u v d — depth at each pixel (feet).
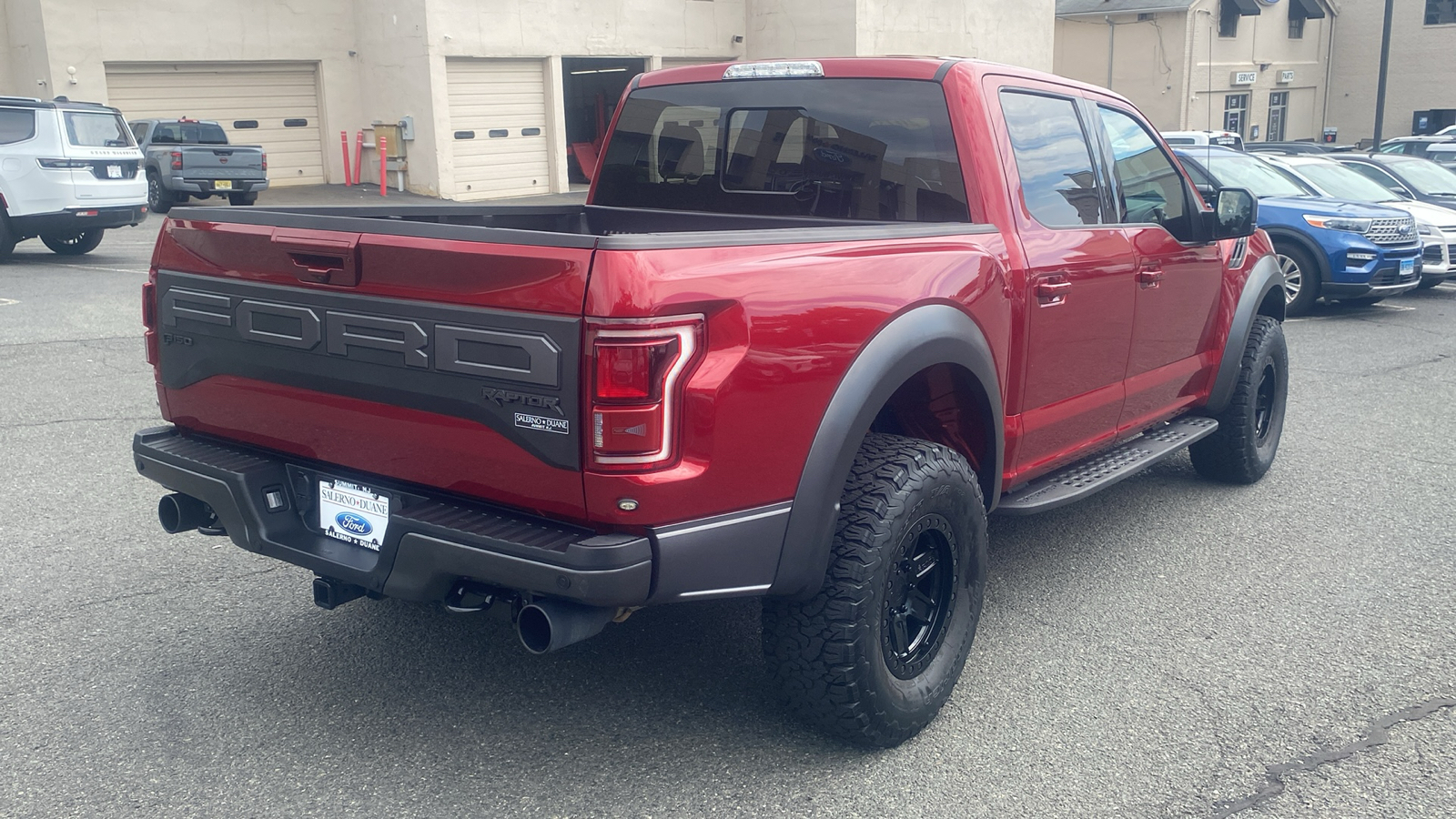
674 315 7.82
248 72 72.64
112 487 16.63
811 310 8.70
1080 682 11.28
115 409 20.98
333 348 8.88
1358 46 142.82
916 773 9.56
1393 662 11.78
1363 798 9.24
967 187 11.31
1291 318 37.78
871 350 9.15
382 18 72.90
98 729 9.98
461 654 11.60
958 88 11.41
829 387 8.86
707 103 13.38
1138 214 14.17
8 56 68.08
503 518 8.50
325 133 76.07
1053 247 11.88
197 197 61.41
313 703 10.52
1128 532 15.90
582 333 7.66
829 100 12.30
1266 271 17.15
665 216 13.76
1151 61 120.67
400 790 9.12
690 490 8.05
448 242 8.18
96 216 42.34
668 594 8.20
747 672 11.32
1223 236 14.85
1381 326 35.78
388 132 73.31
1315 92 142.20
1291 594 13.65
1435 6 137.59
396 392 8.60
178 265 10.19
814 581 9.01
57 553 14.07
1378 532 15.93
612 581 7.84
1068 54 125.29
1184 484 18.39
